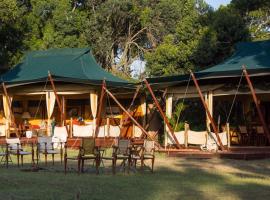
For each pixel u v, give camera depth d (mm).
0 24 33625
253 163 17312
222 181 12781
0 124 25484
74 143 22500
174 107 28891
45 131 23797
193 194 10656
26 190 10609
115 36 44969
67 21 40188
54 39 39312
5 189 10727
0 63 33938
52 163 16266
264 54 22609
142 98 26078
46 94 24672
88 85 24156
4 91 24453
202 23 31953
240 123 25453
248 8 34531
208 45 30391
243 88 21312
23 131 25656
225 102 27703
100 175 13344
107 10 41906
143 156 14320
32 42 38750
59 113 27250
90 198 9836
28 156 18875
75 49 27828
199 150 19500
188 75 20672
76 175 13219
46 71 25688
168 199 9992
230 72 19859
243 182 12656
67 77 23391
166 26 42281
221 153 18797
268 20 34125
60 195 10078
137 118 26172
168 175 13781
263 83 21438
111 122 26000
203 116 28906
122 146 14516
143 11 42844
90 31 41719
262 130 21891
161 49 32438
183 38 32156
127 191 10797
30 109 27766
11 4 32312
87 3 43969
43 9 40781
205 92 21781
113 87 24188
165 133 20781
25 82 23875
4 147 22109
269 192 11094
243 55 23344
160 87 22703
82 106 27141
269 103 24469
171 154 19297
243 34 30734
